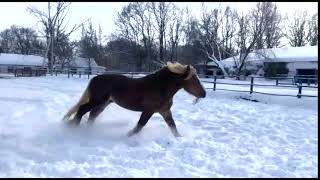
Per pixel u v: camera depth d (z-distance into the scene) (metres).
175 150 7.43
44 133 8.44
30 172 5.84
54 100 15.34
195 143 8.00
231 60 57.06
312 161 7.06
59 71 47.00
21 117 10.39
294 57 49.62
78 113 8.96
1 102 13.93
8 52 93.00
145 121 8.72
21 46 91.19
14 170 5.88
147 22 70.00
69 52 67.38
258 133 9.75
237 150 7.65
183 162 6.70
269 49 54.03
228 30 62.38
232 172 6.22
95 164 6.36
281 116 13.39
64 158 6.64
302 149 8.09
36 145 7.39
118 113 11.80
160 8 68.75
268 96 18.89
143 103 8.67
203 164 6.58
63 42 63.56
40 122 9.67
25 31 89.88
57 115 11.02
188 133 9.40
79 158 6.64
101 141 8.00
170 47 69.31
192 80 8.77
